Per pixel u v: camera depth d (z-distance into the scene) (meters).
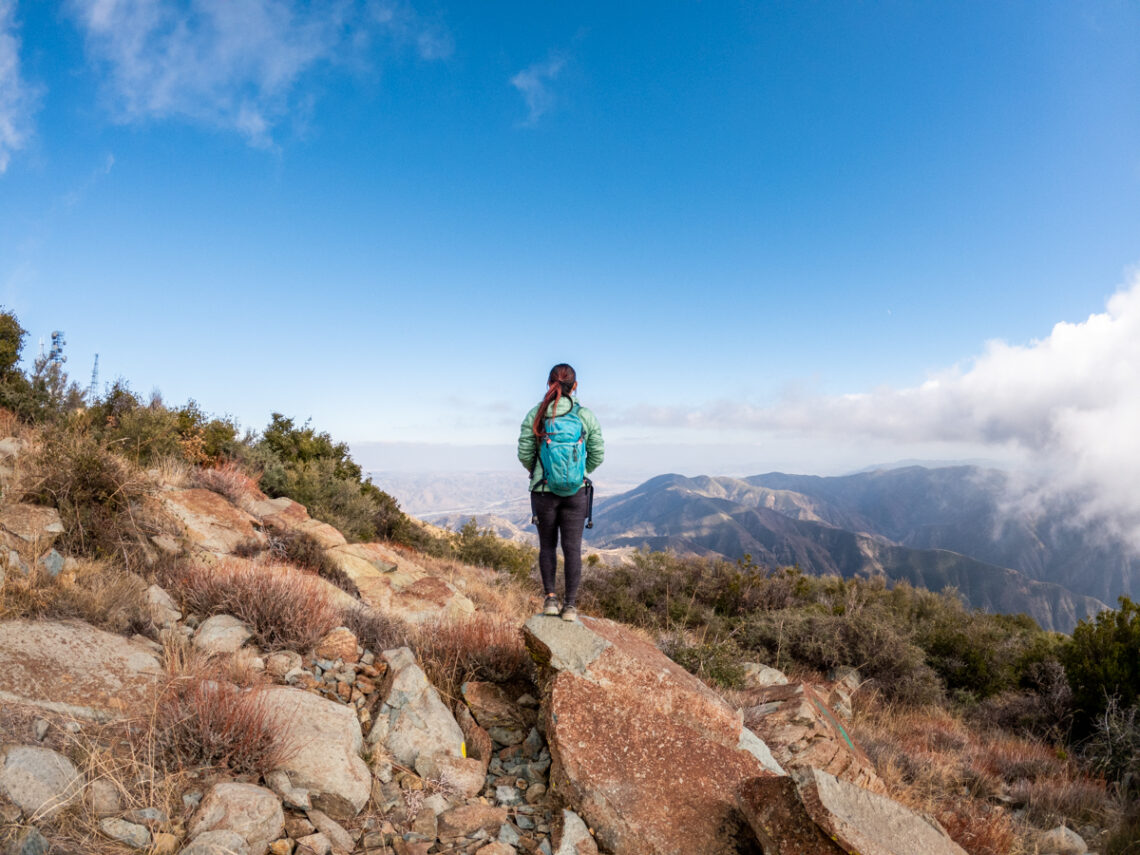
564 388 4.86
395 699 4.50
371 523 15.56
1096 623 10.68
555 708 4.16
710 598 17.20
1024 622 19.05
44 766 2.70
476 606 11.07
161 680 3.85
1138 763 7.76
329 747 3.65
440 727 4.35
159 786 2.91
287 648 5.09
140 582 5.31
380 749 4.05
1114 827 6.25
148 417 10.72
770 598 17.27
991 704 11.60
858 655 12.37
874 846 2.90
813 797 3.12
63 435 6.72
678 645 8.91
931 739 9.13
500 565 18.97
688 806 3.72
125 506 6.23
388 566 10.42
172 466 9.70
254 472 13.39
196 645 4.66
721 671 8.32
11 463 6.63
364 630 5.96
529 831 3.67
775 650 13.09
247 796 2.95
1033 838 6.03
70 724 3.14
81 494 5.88
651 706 4.35
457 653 5.40
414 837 3.30
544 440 4.71
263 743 3.43
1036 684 11.80
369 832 3.28
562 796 3.80
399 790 3.71
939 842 3.46
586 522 5.00
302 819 3.12
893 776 6.55
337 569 8.68
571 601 4.91
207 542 7.45
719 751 4.19
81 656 3.79
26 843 2.30
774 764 4.68
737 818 3.70
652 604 16.88
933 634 14.33
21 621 3.92
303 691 4.25
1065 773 7.96
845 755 5.65
